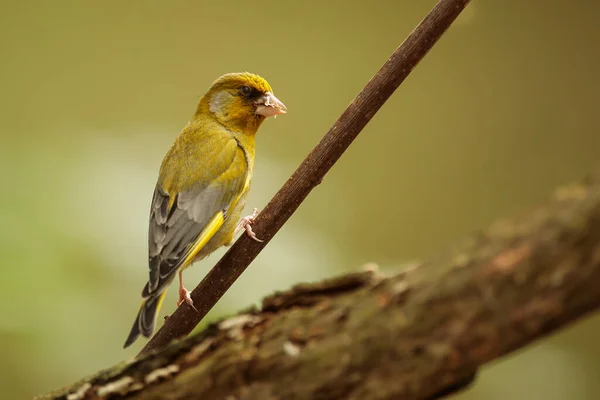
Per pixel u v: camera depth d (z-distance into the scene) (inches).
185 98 661.3
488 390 467.8
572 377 487.5
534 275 127.7
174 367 170.7
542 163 666.8
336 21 682.8
